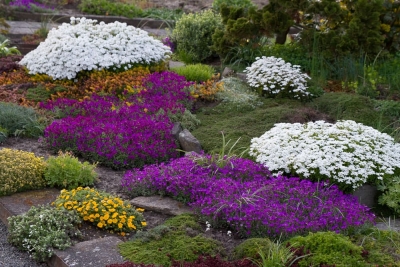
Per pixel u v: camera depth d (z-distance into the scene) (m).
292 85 9.23
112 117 8.21
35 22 16.47
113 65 10.13
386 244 4.98
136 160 7.05
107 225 5.32
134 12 17.98
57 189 6.18
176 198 5.91
